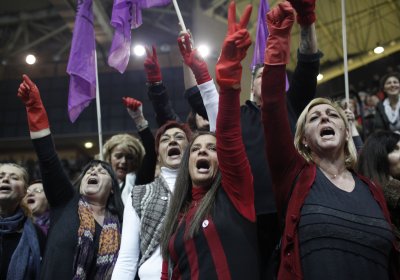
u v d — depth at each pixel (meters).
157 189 2.19
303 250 1.56
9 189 2.61
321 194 1.64
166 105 2.81
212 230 1.71
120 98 13.87
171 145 2.40
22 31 13.18
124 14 2.81
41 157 2.36
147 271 1.95
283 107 1.71
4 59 13.70
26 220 2.61
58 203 2.41
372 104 6.64
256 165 1.96
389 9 8.39
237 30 1.66
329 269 1.50
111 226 2.43
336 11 8.86
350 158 1.81
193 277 1.65
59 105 14.03
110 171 2.63
